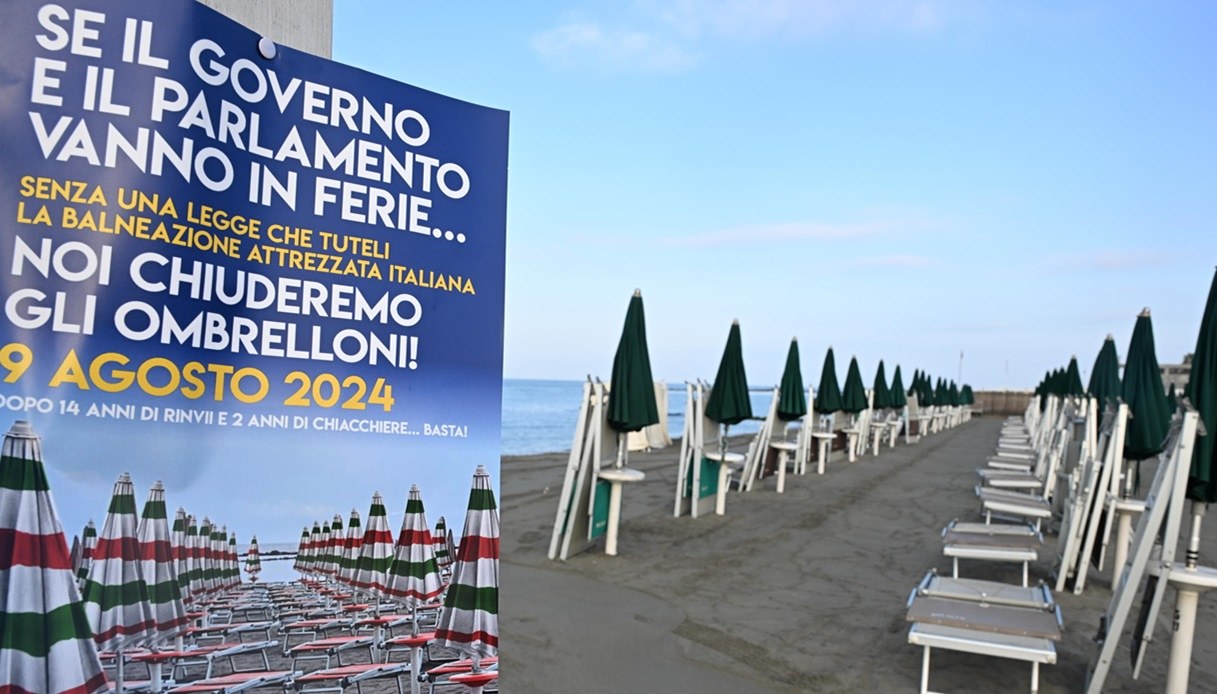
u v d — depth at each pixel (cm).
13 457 143
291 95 172
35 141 147
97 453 149
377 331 177
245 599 162
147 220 155
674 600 691
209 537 159
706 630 609
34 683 141
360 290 176
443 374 183
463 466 183
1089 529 762
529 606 656
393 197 181
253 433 164
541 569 789
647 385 875
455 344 185
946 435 3247
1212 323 481
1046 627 494
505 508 1136
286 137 171
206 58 161
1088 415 849
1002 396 6006
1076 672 548
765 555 882
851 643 592
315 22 224
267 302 167
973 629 497
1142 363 752
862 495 1366
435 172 186
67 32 150
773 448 1527
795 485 1483
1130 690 518
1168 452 479
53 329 147
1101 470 762
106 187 152
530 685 482
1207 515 1299
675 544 929
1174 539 460
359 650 171
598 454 841
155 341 155
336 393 173
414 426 179
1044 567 876
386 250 179
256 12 206
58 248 148
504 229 193
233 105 165
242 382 164
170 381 156
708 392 1196
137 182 154
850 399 1953
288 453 167
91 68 151
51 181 148
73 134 150
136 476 152
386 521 176
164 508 155
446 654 179
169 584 155
